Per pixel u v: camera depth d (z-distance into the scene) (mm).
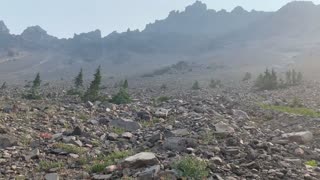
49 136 22203
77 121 28438
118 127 26828
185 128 25062
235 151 17906
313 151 19766
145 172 13789
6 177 14656
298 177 14773
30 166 16422
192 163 14094
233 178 13930
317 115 38281
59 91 115000
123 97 50500
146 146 20062
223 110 36250
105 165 15836
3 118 26375
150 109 37469
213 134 22125
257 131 25531
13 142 19906
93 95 56406
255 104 46312
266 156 17281
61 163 16766
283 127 28344
